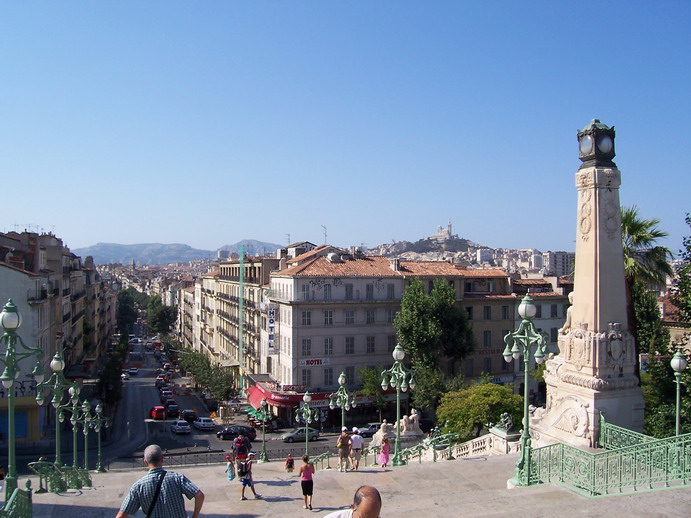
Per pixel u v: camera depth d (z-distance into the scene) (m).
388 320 60.56
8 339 13.99
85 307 91.69
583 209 22.47
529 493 15.59
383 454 25.66
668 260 29.86
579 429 21.16
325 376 58.09
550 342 65.81
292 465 27.83
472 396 38.50
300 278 57.47
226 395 66.88
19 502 12.55
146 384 93.94
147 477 8.77
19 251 55.44
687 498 13.59
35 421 49.53
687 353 26.98
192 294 139.62
